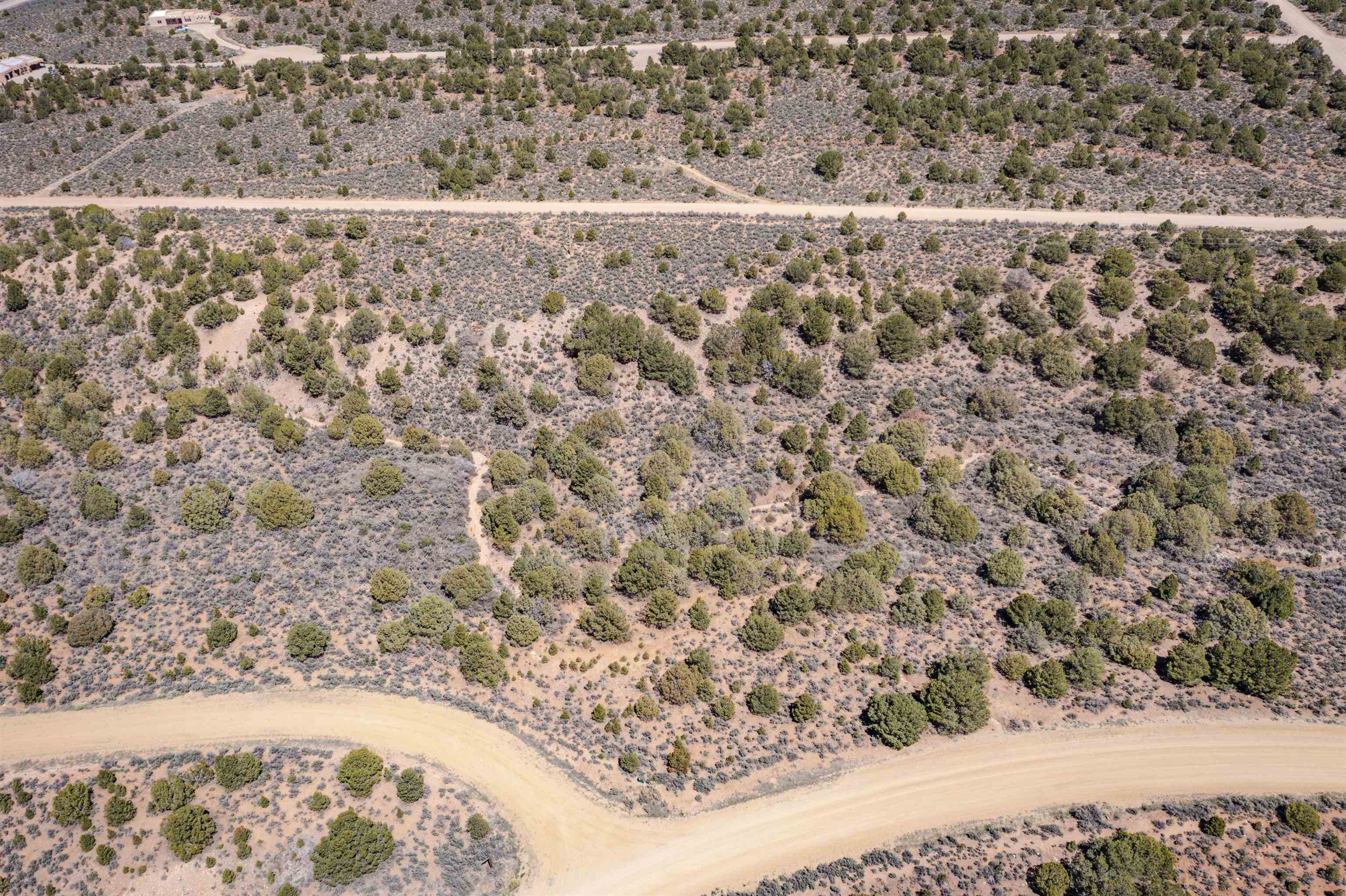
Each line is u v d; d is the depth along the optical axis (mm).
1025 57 188625
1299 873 83625
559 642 104125
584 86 187625
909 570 109875
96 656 102750
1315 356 129375
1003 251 146000
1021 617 102062
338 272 144750
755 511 117125
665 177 166500
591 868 86438
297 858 85188
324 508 117188
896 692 97062
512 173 165000
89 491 116062
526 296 141125
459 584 106000
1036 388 130125
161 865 84875
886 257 145625
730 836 88500
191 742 94688
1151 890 79938
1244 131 167500
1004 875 84312
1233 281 137125
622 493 118938
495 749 95062
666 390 131125
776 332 131625
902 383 130625
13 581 109438
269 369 132750
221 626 102438
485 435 127438
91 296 141875
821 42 194625
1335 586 108250
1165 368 130000
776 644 102000
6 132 188375
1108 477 119625
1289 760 93438
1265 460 120875
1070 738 95688
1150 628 101750
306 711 97750
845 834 88250
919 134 173250
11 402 131250
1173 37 194500
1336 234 148125
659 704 98312
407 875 85375
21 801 89438
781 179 165750
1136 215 154625
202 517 112688
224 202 164250
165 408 130000
